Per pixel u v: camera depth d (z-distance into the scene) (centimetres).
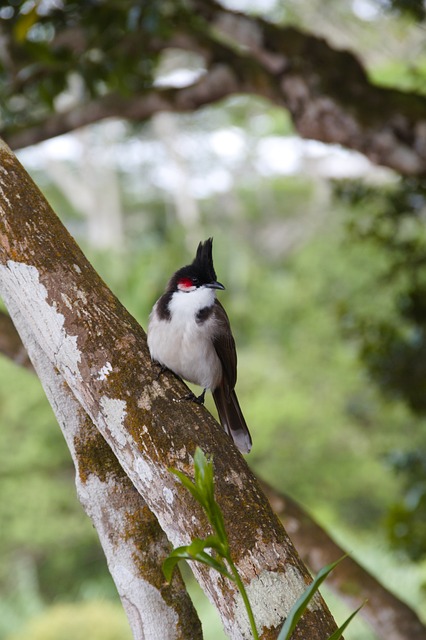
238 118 4116
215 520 306
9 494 2738
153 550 448
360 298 1639
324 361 2922
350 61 1029
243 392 2994
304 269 2897
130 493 453
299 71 1020
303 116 1027
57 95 1083
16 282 407
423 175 995
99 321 401
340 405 2853
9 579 2744
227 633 355
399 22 1373
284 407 2809
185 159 4241
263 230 4309
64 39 1039
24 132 1098
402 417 2644
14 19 1017
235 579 306
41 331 407
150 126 4178
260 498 370
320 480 2822
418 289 1175
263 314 3117
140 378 392
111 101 1095
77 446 457
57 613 2095
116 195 4316
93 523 461
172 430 380
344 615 1706
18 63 1052
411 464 1085
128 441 383
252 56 1072
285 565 354
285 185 4319
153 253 3056
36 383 2750
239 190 4347
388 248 1202
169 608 444
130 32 997
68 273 406
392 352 1147
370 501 2844
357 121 997
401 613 756
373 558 1894
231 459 376
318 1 2414
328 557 746
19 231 407
